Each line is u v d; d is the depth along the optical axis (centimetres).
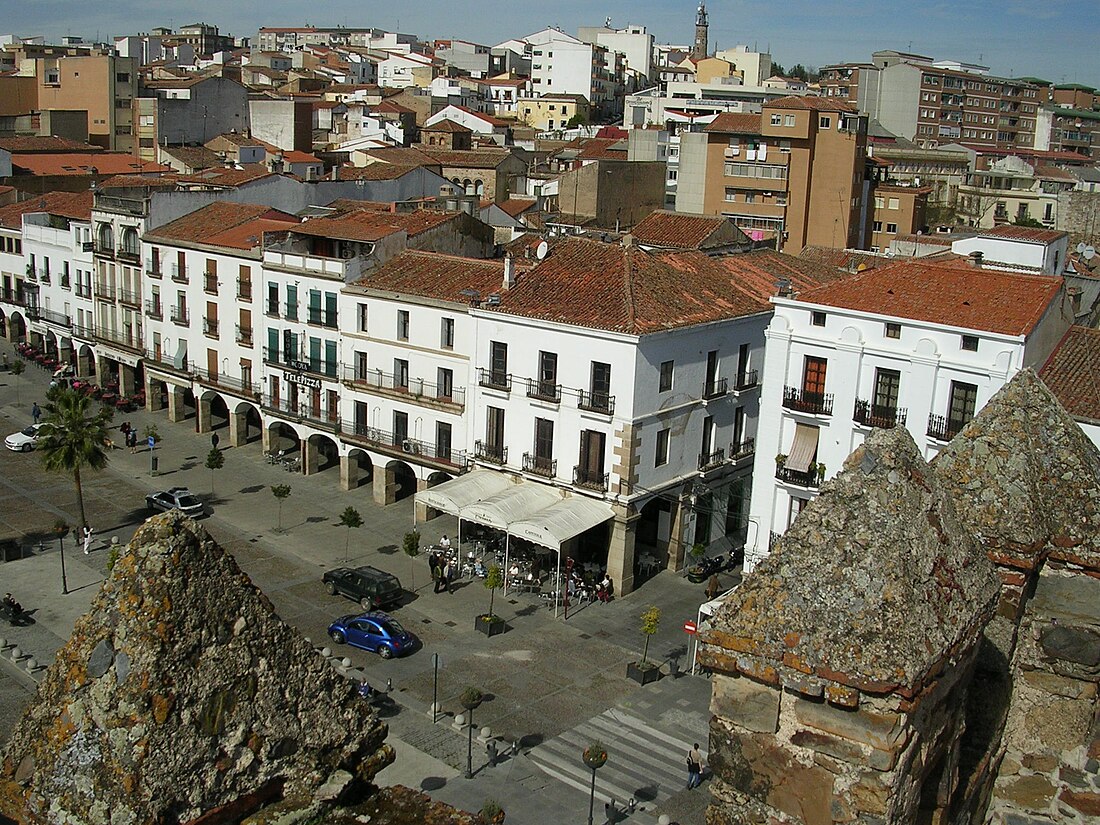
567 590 5491
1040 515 1220
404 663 4803
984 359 4453
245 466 7506
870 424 4728
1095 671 1226
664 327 5578
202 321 7975
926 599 1027
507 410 6044
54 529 5588
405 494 7025
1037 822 1266
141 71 16900
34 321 10019
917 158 14638
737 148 11762
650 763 4088
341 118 16325
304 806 1046
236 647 1024
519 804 3778
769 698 1032
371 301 6700
